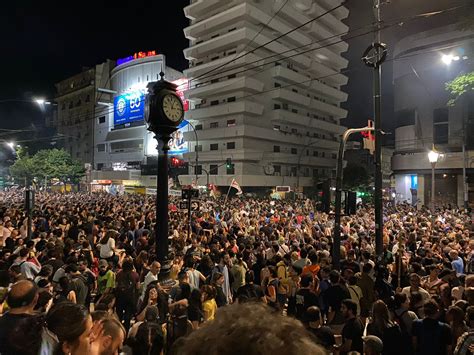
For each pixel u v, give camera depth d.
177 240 10.62
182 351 0.91
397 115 43.75
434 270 8.27
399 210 26.50
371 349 4.36
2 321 3.30
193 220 16.61
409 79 41.22
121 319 7.15
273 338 0.84
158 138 6.54
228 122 52.34
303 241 12.95
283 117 53.50
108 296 6.00
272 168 52.47
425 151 39.47
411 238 12.55
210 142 54.28
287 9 52.72
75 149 85.00
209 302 6.25
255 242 11.19
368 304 7.18
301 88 58.62
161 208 6.42
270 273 8.34
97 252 10.77
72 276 6.95
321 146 61.16
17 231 12.40
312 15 57.56
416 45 40.19
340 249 10.57
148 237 11.88
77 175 70.19
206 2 54.38
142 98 68.12
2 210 17.70
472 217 24.94
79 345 2.64
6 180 85.62
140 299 6.89
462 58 20.31
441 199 39.03
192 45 59.06
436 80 38.50
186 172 56.44
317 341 0.91
